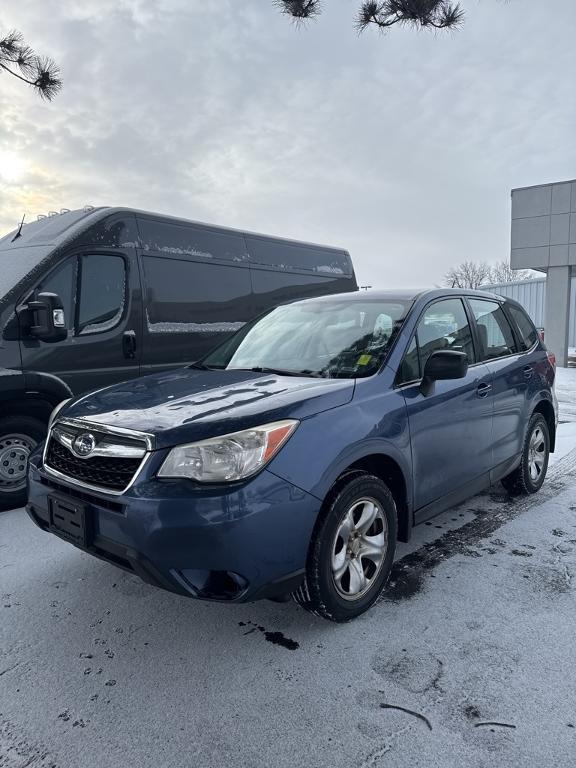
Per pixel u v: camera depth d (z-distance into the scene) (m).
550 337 17.84
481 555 3.61
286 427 2.51
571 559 3.55
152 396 2.96
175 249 5.93
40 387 4.75
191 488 2.32
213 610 2.95
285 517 2.41
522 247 17.83
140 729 2.10
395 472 3.07
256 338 3.94
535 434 4.73
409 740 2.03
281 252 7.25
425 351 3.44
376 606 2.97
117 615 2.90
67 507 2.61
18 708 2.22
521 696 2.26
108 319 5.29
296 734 2.07
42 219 5.73
